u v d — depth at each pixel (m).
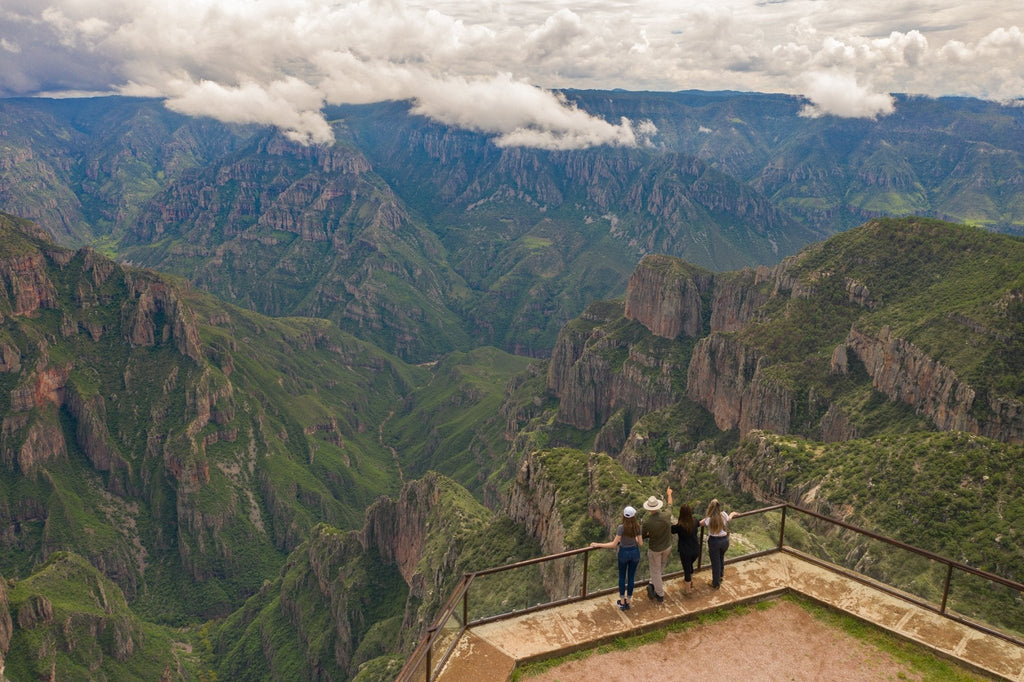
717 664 23.58
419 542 127.62
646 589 27.11
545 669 23.17
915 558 26.86
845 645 24.58
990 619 24.75
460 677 22.66
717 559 27.05
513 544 92.75
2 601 123.81
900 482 80.31
